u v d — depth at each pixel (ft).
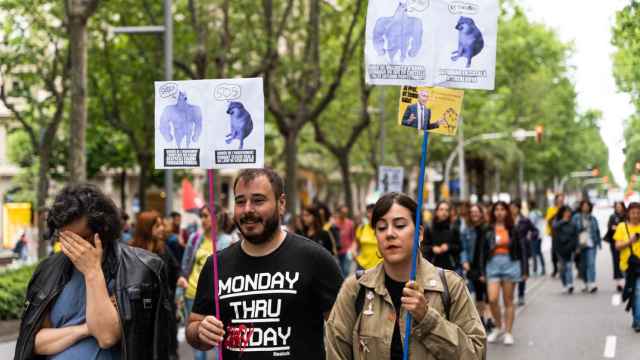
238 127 17.57
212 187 17.54
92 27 83.51
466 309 14.66
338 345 14.97
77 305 15.52
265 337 15.92
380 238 14.85
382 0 16.24
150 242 32.58
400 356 14.55
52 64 80.84
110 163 117.39
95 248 15.17
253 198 16.11
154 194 200.23
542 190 319.06
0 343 39.14
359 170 199.52
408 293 14.12
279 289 16.02
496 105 165.48
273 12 86.79
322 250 16.39
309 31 87.56
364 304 14.85
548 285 73.51
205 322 15.80
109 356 15.43
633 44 73.36
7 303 45.70
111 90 95.76
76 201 15.21
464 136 167.53
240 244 16.65
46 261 15.96
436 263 43.88
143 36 88.38
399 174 79.56
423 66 16.21
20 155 150.00
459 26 16.20
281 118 88.48
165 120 17.81
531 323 49.44
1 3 72.28
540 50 166.40
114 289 15.57
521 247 41.81
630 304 45.93
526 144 208.64
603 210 384.68
